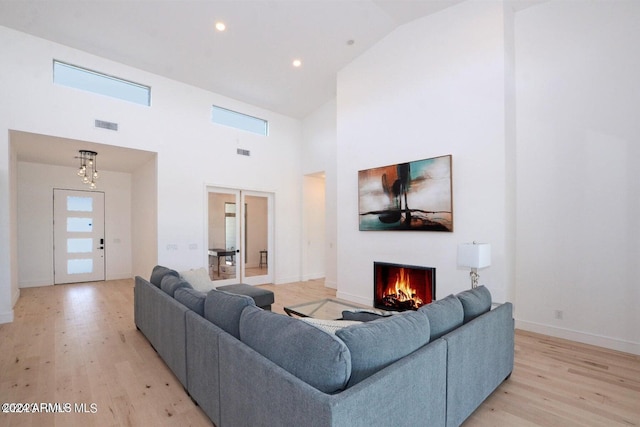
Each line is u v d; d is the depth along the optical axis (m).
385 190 4.65
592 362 2.93
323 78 5.68
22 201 5.91
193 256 5.60
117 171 6.93
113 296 5.33
